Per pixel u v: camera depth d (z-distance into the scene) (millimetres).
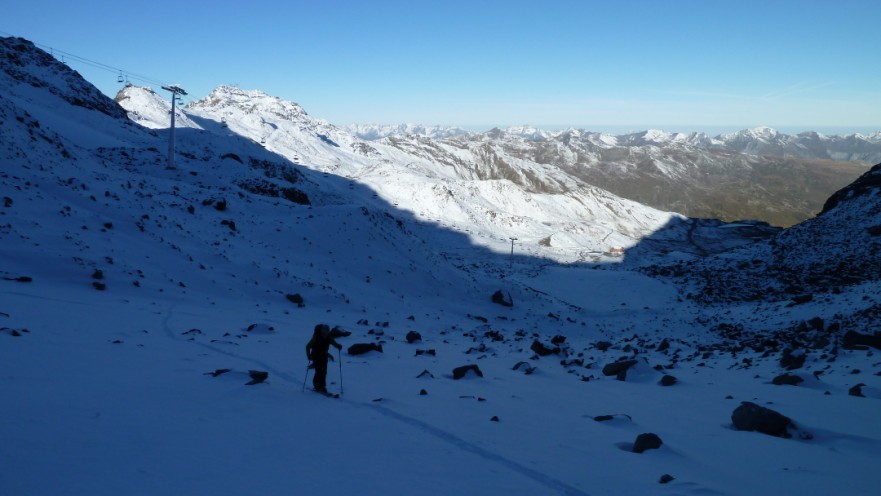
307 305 30422
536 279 68438
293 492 6172
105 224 29859
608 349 28625
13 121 38125
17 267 22203
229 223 39562
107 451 6789
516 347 25156
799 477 8242
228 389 10766
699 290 61625
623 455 9023
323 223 46062
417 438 8875
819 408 12898
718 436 10672
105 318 17469
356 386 12742
